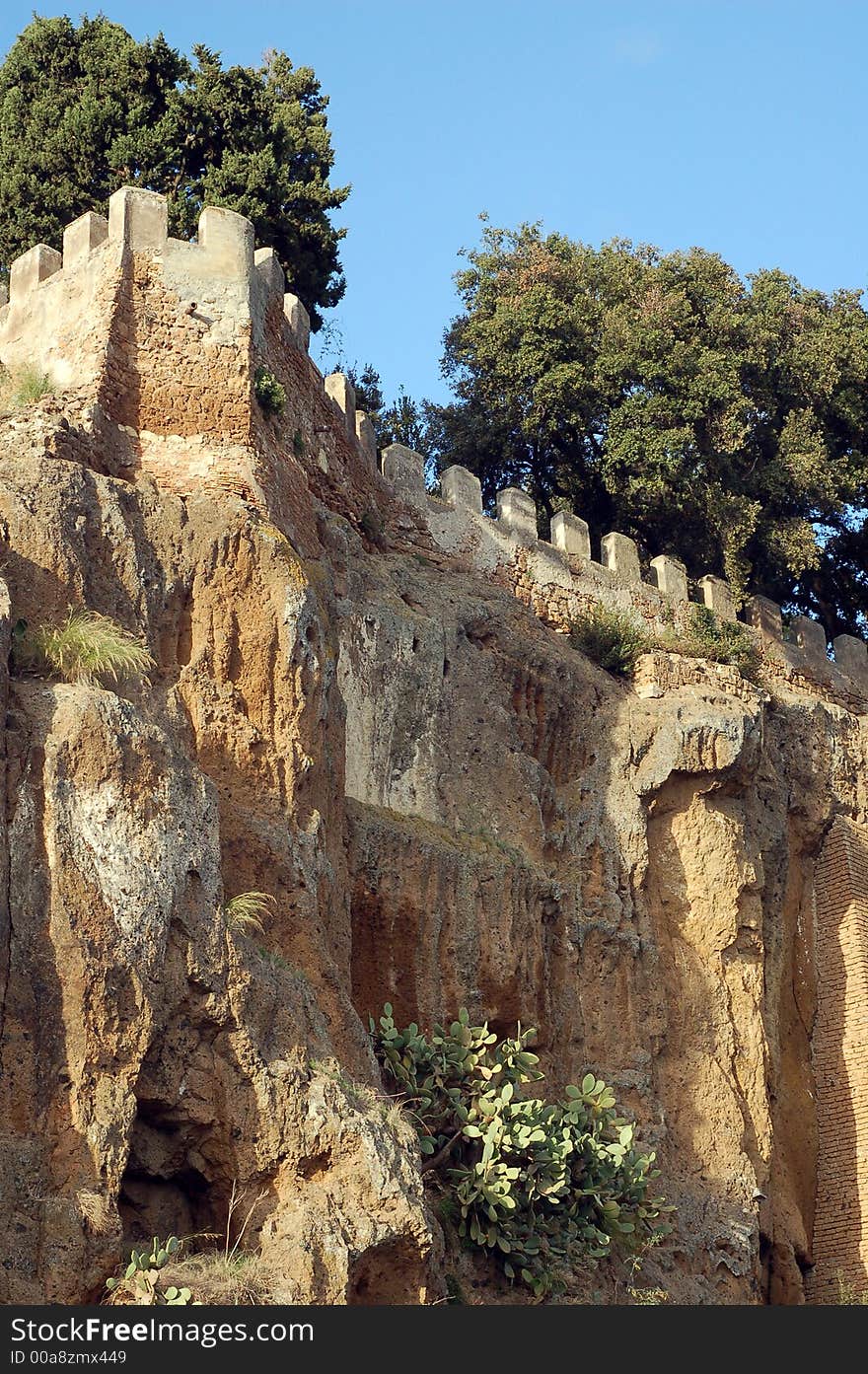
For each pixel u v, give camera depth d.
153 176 34.19
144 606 23.09
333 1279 19.20
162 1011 19.61
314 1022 21.09
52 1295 17.66
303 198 35.69
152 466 24.98
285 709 23.77
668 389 37.22
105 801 19.91
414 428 40.03
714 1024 28.84
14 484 22.41
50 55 35.56
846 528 40.75
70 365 25.41
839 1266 30.23
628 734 30.03
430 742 27.72
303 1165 19.95
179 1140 19.77
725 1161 27.88
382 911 25.27
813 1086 31.80
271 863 22.55
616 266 39.06
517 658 29.69
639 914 28.83
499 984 25.89
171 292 25.92
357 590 27.81
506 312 37.44
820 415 39.50
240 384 25.77
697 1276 26.19
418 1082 23.59
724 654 33.97
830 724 35.06
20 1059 18.64
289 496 26.41
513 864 26.89
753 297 39.41
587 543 33.38
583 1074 27.03
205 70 35.44
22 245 34.00
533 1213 23.56
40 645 21.20
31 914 19.20
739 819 30.42
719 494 37.03
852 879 33.59
